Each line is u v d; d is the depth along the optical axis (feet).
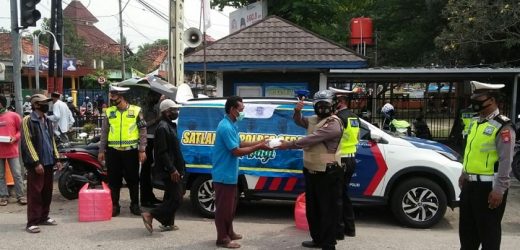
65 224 23.25
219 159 19.24
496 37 54.19
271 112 24.45
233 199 19.62
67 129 41.27
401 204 23.76
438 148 24.29
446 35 54.95
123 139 24.70
